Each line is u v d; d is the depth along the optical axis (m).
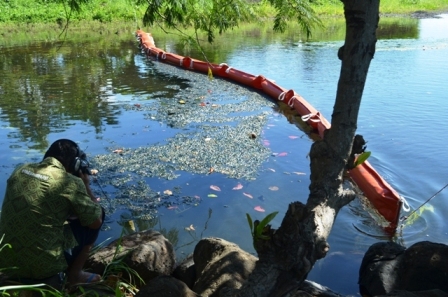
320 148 2.31
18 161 6.04
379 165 5.98
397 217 4.70
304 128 7.59
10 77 11.39
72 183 3.09
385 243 3.82
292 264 2.10
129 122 7.74
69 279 3.29
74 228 3.31
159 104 8.91
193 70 12.42
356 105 2.28
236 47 16.23
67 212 3.11
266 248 2.17
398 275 3.51
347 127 2.29
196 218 4.71
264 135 7.20
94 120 7.88
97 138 6.95
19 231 2.96
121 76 11.55
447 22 23.03
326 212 2.23
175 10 4.23
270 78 11.23
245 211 4.85
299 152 6.48
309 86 10.43
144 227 4.55
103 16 21.42
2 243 3.02
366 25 2.21
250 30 20.84
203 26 4.44
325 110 8.64
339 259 4.11
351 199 2.37
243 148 6.56
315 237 2.12
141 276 3.57
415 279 3.40
